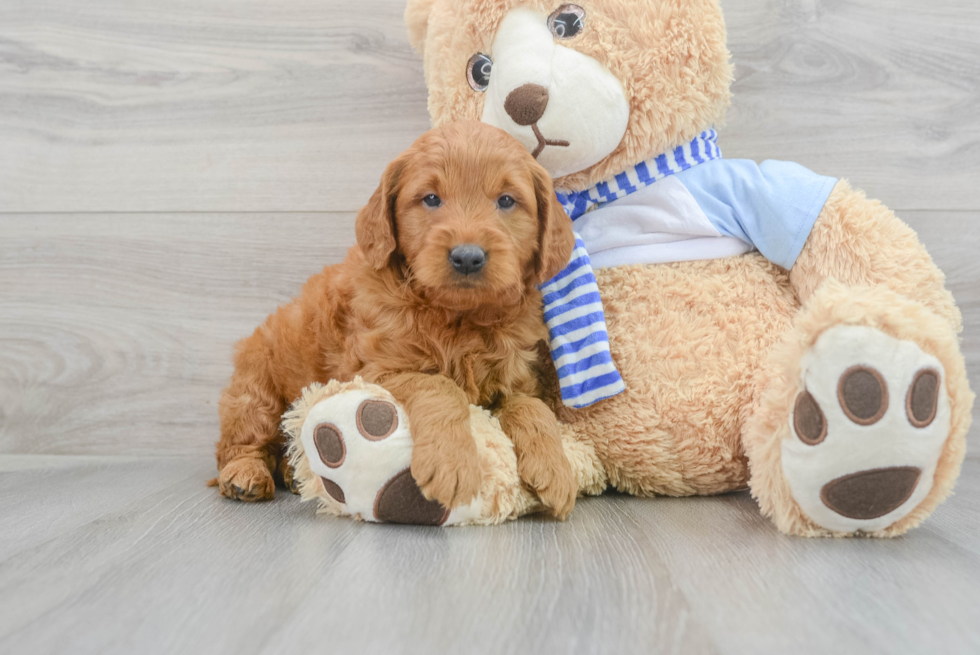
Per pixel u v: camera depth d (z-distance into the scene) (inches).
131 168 94.7
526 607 40.4
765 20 87.8
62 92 94.6
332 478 58.4
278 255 94.3
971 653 34.7
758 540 54.0
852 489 51.1
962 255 88.3
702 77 69.1
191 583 44.8
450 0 73.3
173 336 95.0
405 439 56.9
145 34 93.9
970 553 50.9
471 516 57.9
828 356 50.4
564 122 66.6
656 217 70.9
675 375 66.8
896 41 87.7
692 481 68.7
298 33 93.1
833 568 47.1
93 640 36.5
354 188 93.8
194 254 94.7
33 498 71.6
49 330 95.7
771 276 69.6
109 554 51.4
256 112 93.8
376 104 93.3
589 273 68.4
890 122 88.1
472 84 72.9
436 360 63.9
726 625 37.9
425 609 40.1
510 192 61.7
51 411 95.9
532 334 66.9
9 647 35.9
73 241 95.2
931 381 49.4
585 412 69.3
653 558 49.3
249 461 73.3
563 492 58.9
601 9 67.7
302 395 66.7
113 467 89.1
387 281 65.2
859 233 64.9
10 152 95.1
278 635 36.8
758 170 70.7
